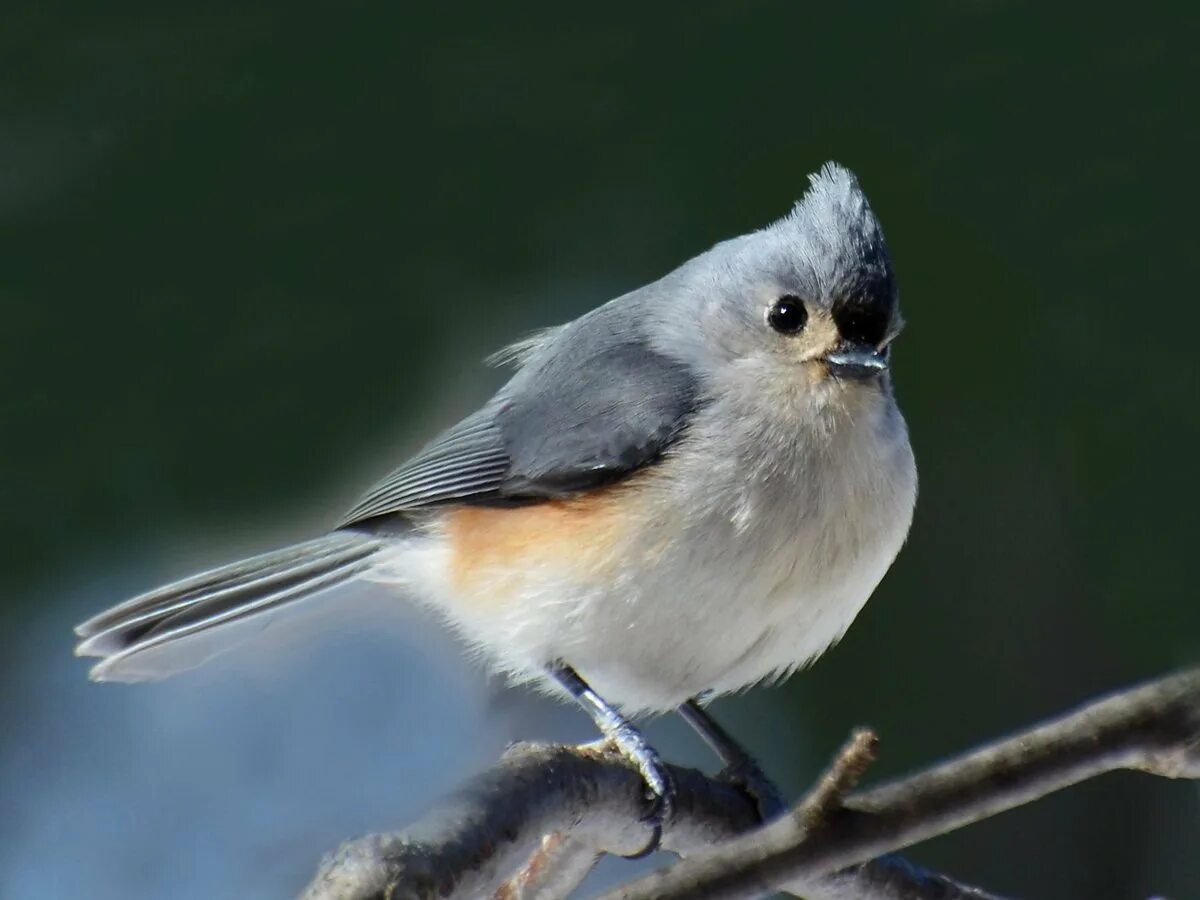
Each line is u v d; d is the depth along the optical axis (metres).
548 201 10.01
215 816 10.79
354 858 4.97
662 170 9.95
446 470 8.86
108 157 9.79
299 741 10.75
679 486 8.12
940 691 9.51
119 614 9.11
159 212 9.87
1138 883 9.27
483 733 10.99
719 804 7.13
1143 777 9.42
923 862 9.34
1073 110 9.50
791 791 9.67
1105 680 9.31
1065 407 9.51
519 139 10.04
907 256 9.62
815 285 8.30
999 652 9.48
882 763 9.41
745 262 8.64
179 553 9.98
